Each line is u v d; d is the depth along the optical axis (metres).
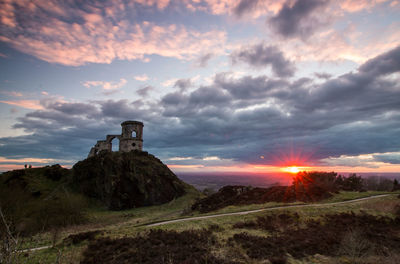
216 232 28.17
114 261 18.77
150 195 68.75
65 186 75.69
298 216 34.75
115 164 72.75
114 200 64.44
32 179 76.31
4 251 7.74
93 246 22.22
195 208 53.91
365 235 26.12
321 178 67.31
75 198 55.00
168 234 26.20
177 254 20.25
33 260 18.42
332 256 20.95
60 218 45.53
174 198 70.62
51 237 27.12
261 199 52.34
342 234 26.39
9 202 49.25
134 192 68.19
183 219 36.91
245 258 20.23
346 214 35.09
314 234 27.14
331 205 41.62
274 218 34.44
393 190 65.00
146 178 72.12
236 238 25.47
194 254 20.22
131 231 27.55
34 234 30.81
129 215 54.47
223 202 54.16
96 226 42.44
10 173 78.25
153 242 23.34
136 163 76.50
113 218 52.09
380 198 47.03
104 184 69.25
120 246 22.05
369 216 34.38
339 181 72.94
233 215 37.00
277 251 21.73
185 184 84.44
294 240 24.89
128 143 88.31
